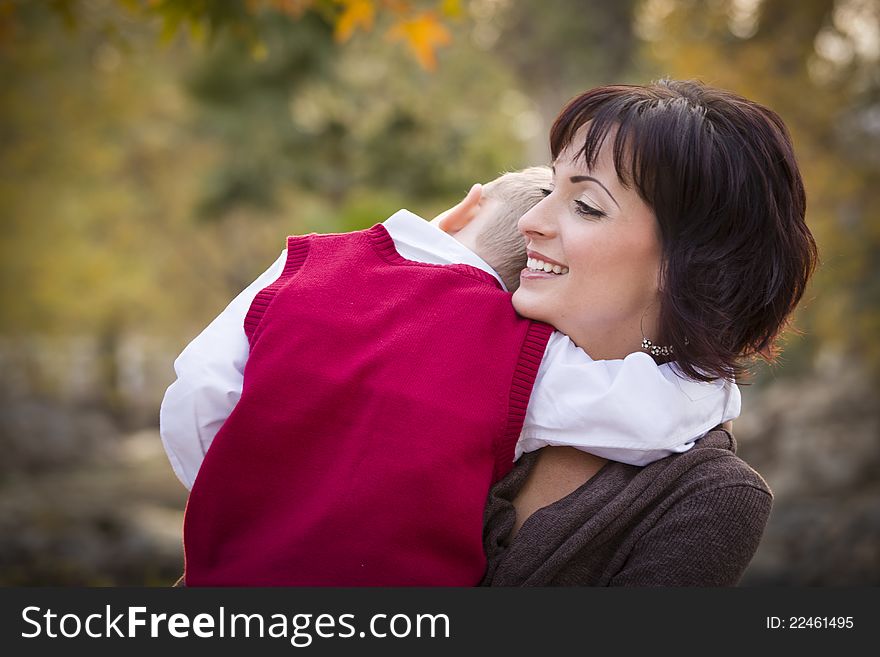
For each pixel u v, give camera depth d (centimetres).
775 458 1478
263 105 2262
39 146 2288
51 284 2450
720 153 219
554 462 235
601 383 224
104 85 2388
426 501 216
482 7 2623
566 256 227
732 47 1580
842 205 1451
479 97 2930
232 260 3216
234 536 225
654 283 225
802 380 1634
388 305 233
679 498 227
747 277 223
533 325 234
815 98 1465
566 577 227
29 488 1571
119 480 1691
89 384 2852
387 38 572
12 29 719
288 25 2114
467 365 225
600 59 2564
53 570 951
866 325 1426
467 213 257
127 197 2731
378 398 221
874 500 1225
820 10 1496
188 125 2852
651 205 221
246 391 224
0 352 2497
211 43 582
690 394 231
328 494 218
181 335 3272
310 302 232
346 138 2198
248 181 2305
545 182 255
